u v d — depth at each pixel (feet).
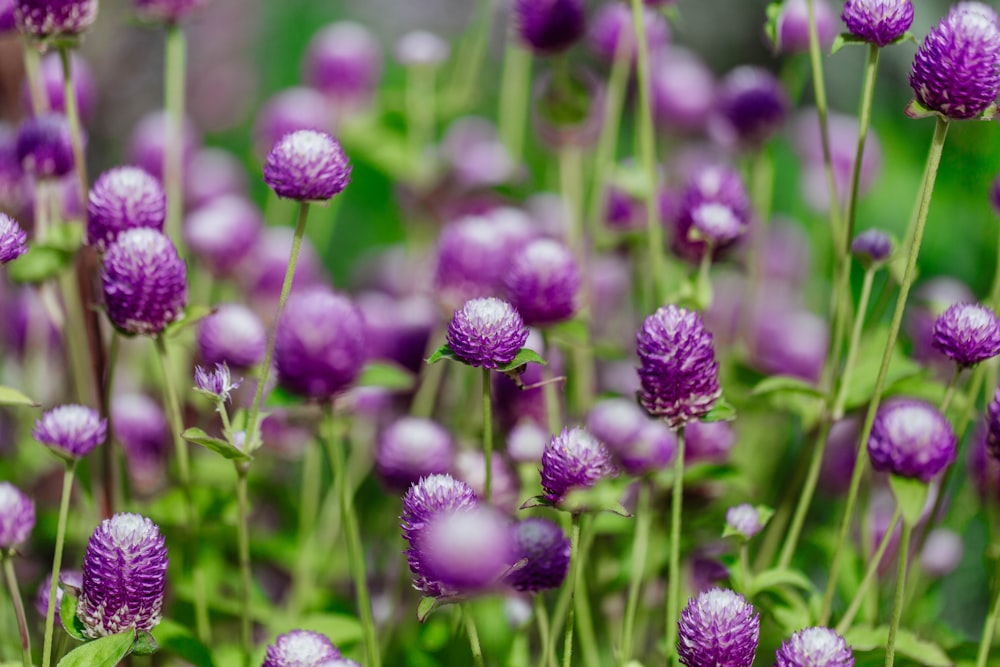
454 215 4.26
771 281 4.60
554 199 4.40
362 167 5.65
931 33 2.96
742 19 6.80
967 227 4.25
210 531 3.50
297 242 3.00
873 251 3.19
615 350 3.32
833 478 3.68
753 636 2.92
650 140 3.39
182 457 3.19
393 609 3.37
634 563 3.14
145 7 3.52
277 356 3.15
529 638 3.43
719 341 4.01
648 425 3.29
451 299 3.47
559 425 3.44
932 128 5.07
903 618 3.28
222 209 3.92
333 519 3.65
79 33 3.19
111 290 3.07
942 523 3.61
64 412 2.95
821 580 3.70
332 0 7.54
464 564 2.76
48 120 3.32
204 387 3.04
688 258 3.39
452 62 6.03
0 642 3.28
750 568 3.40
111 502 3.27
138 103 6.54
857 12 3.09
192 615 3.36
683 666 2.95
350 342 3.14
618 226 3.93
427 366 3.67
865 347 3.39
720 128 3.91
